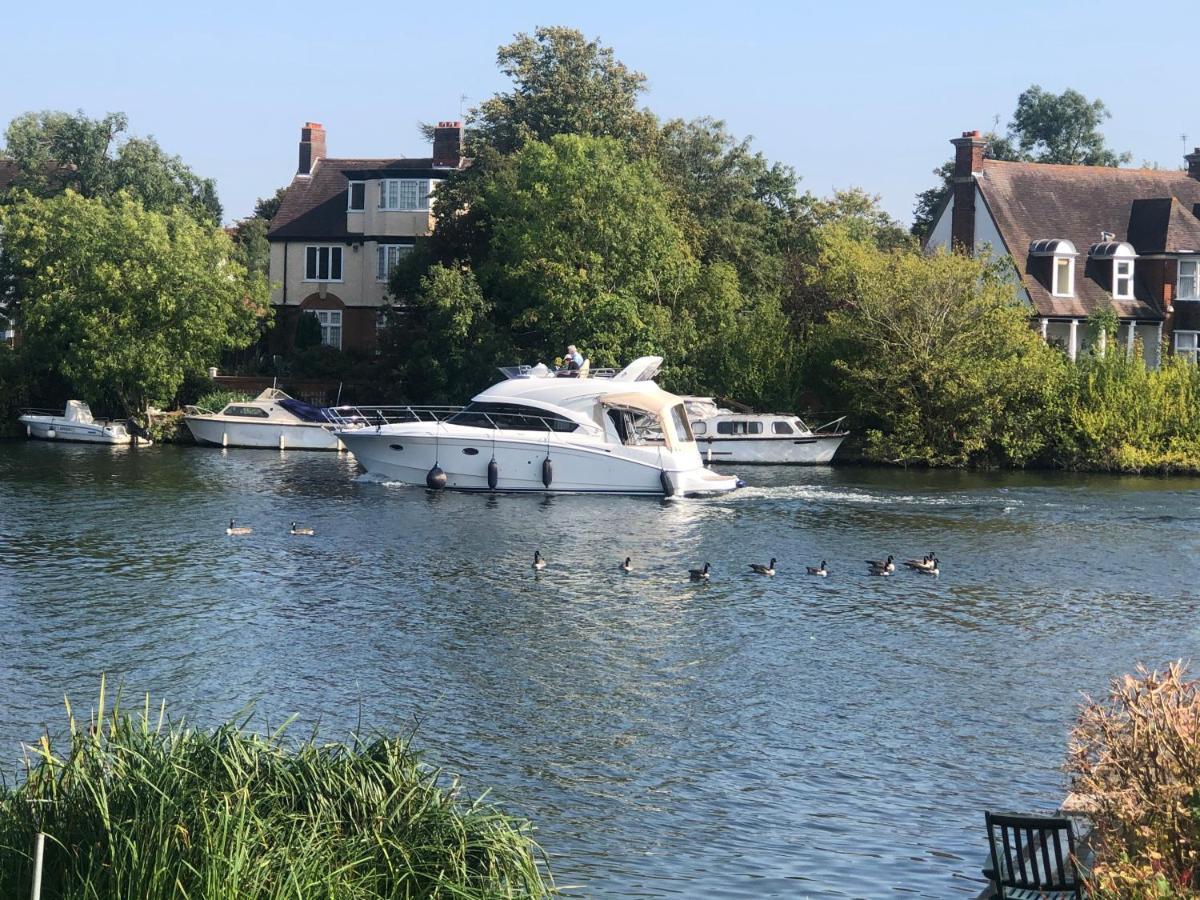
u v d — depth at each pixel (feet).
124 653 83.76
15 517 134.72
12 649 84.17
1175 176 251.19
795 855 55.21
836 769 65.26
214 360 225.76
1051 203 238.89
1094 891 39.60
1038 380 196.65
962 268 199.41
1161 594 106.01
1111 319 219.82
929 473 190.08
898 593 105.91
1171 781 42.16
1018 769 65.31
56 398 230.48
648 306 213.25
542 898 45.01
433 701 75.25
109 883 39.32
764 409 210.38
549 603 100.78
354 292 253.85
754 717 73.15
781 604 101.60
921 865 54.29
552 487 160.35
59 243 222.07
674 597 103.60
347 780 45.27
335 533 129.49
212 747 45.83
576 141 217.97
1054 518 144.56
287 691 76.64
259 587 104.12
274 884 39.91
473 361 210.59
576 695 76.89
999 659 85.76
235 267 225.56
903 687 79.15
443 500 153.28
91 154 265.13
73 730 45.44
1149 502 156.76
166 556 115.75
